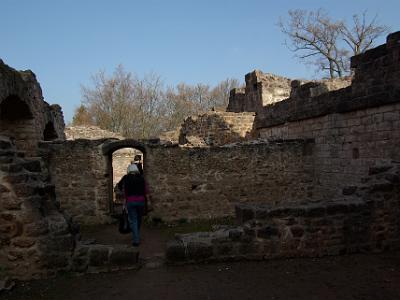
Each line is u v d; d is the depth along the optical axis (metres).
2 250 5.52
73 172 11.79
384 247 6.84
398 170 7.28
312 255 6.46
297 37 32.31
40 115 13.44
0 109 11.76
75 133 20.78
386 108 9.94
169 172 11.91
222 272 5.79
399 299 4.67
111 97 33.22
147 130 33.50
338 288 5.06
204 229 10.55
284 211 6.41
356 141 11.14
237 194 12.49
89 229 11.19
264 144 12.84
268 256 6.34
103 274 5.80
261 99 17.75
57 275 5.68
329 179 12.50
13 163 5.70
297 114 14.24
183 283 5.38
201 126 17.55
